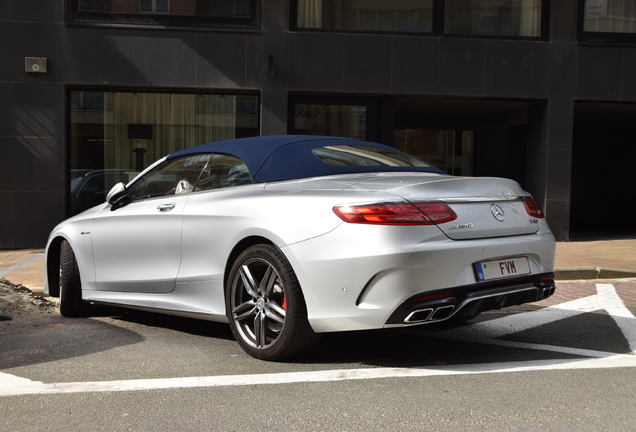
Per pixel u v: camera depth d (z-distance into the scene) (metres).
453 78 10.88
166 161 4.79
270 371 3.50
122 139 10.80
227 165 4.22
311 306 3.40
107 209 4.97
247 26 10.58
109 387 3.22
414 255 3.20
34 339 4.37
